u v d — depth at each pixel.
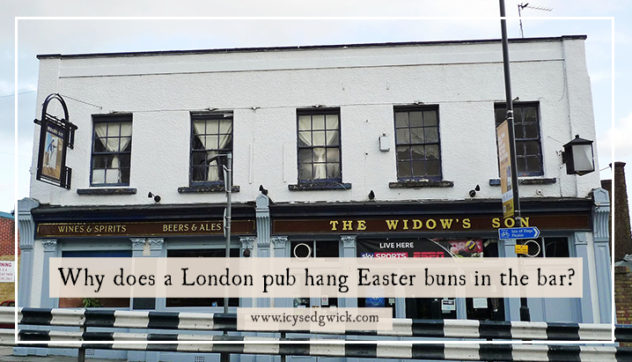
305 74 11.98
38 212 11.54
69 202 11.76
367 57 11.94
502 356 6.79
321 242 11.45
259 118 11.90
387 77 11.87
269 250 11.30
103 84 12.24
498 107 11.79
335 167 11.83
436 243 11.23
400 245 11.27
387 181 11.48
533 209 10.98
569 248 11.08
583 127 11.41
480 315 10.96
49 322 7.38
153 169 11.84
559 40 11.80
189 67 12.17
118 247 11.75
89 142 12.09
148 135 12.00
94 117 12.26
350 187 11.45
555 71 11.70
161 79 12.18
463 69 11.80
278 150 11.75
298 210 11.25
